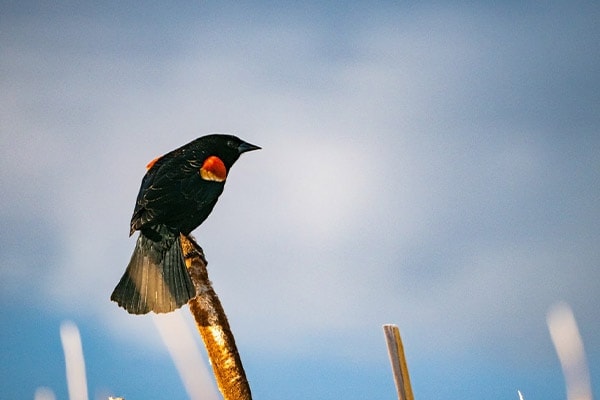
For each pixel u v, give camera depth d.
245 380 7.34
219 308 7.47
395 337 6.28
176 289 9.88
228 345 7.37
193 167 11.37
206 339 7.39
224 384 7.32
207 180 11.28
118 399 6.64
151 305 9.84
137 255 10.34
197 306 7.45
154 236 10.51
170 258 10.38
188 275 9.62
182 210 10.84
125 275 10.19
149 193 10.92
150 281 10.06
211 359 7.40
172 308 9.69
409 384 6.22
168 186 10.99
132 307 9.94
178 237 10.64
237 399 7.29
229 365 7.33
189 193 11.04
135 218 10.61
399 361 6.24
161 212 10.70
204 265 9.75
